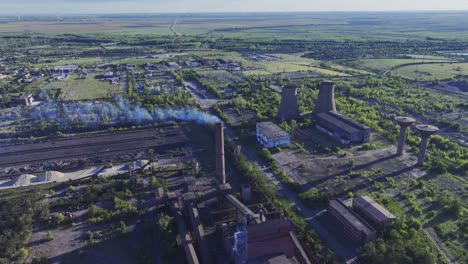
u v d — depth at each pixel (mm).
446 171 100875
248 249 61344
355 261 67312
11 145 122938
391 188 92625
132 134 132000
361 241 71250
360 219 74750
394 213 81625
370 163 106688
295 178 98688
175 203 83688
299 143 122500
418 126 103125
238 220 75812
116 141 125188
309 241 71000
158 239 74062
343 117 132000
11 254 70000
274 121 143750
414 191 90938
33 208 82250
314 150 116562
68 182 96375
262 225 61469
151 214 83188
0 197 90000
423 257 64250
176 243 72125
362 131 121188
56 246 72625
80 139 127812
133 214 82375
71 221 80188
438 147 119375
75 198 89062
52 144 123562
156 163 108062
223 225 74625
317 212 83375
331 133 128625
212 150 117562
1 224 76625
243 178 98812
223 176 91688
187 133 132625
